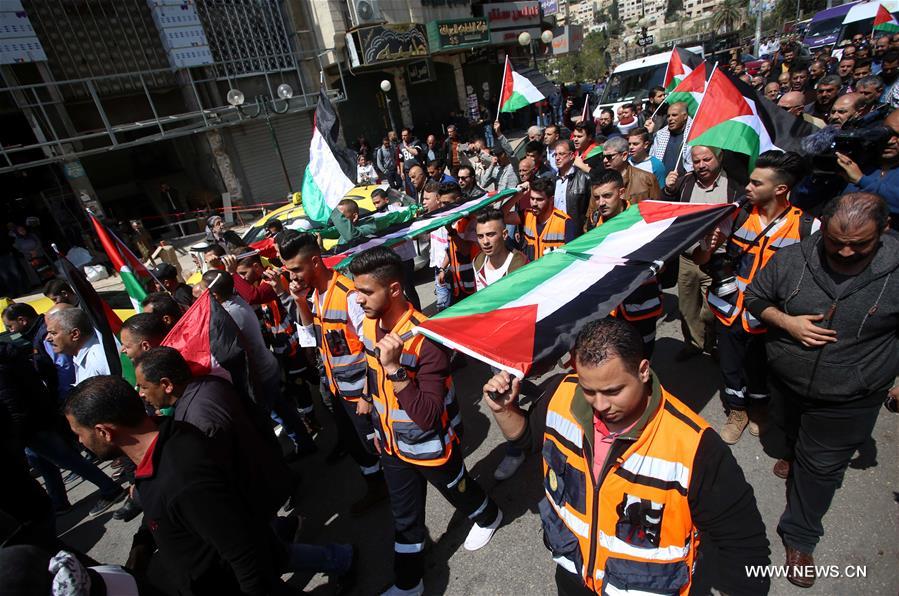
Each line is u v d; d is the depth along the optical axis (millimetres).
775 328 2256
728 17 59344
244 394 2801
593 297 1886
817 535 2277
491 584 2650
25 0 11570
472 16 22141
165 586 3098
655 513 1432
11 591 1172
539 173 6426
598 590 1584
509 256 3426
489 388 1706
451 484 2465
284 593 2004
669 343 4605
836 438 2146
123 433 1822
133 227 11391
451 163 11078
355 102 19672
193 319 2670
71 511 4086
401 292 2275
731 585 1451
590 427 1526
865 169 3100
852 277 1983
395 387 2105
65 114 12250
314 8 16172
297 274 2916
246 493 2279
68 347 3619
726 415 3578
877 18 10273
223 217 14500
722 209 2502
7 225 11234
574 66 54812
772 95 8656
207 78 14227
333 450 3900
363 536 3129
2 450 3031
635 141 5301
